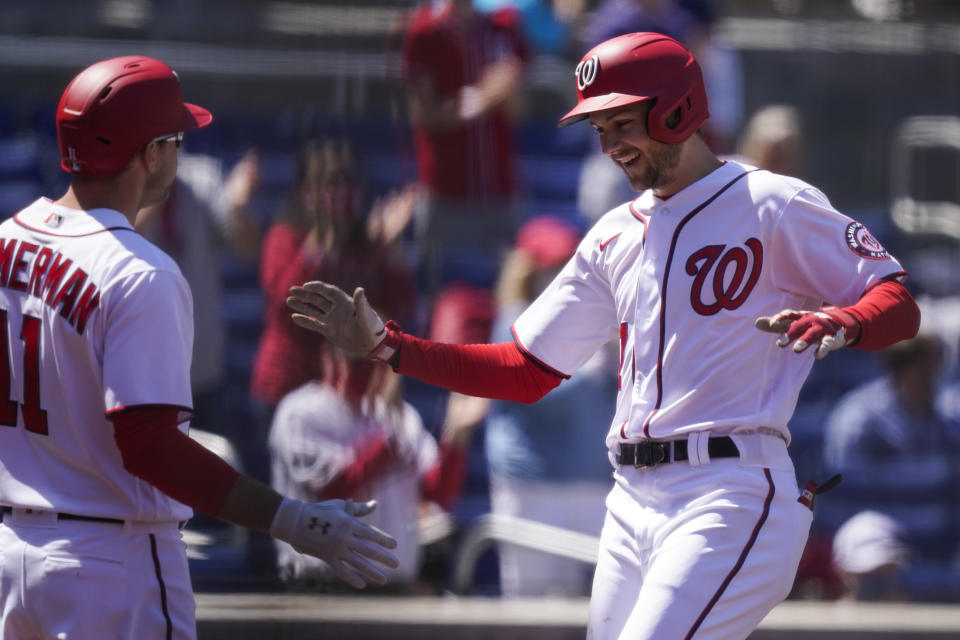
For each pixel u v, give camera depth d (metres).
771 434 10.70
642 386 10.89
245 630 17.27
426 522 19.22
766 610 10.52
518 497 19.38
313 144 20.58
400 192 22.56
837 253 10.57
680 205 10.93
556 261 20.59
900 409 22.55
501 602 18.03
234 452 19.77
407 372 11.59
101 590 10.02
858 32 29.92
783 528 10.49
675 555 10.36
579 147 27.06
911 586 21.66
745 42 29.78
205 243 20.80
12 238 10.37
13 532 10.20
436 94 22.25
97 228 10.17
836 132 29.38
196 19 25.95
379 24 25.81
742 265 10.64
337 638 17.38
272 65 23.53
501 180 22.52
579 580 19.11
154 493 10.26
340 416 18.31
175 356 9.99
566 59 26.25
